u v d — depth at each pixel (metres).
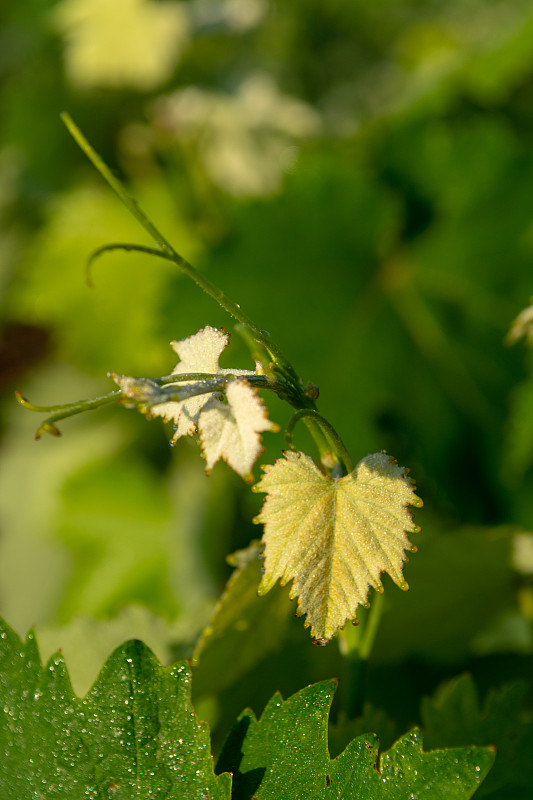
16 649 0.66
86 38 1.33
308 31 1.29
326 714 0.66
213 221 1.21
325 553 0.64
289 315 1.03
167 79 1.30
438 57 1.24
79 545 1.27
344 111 1.20
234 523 1.16
